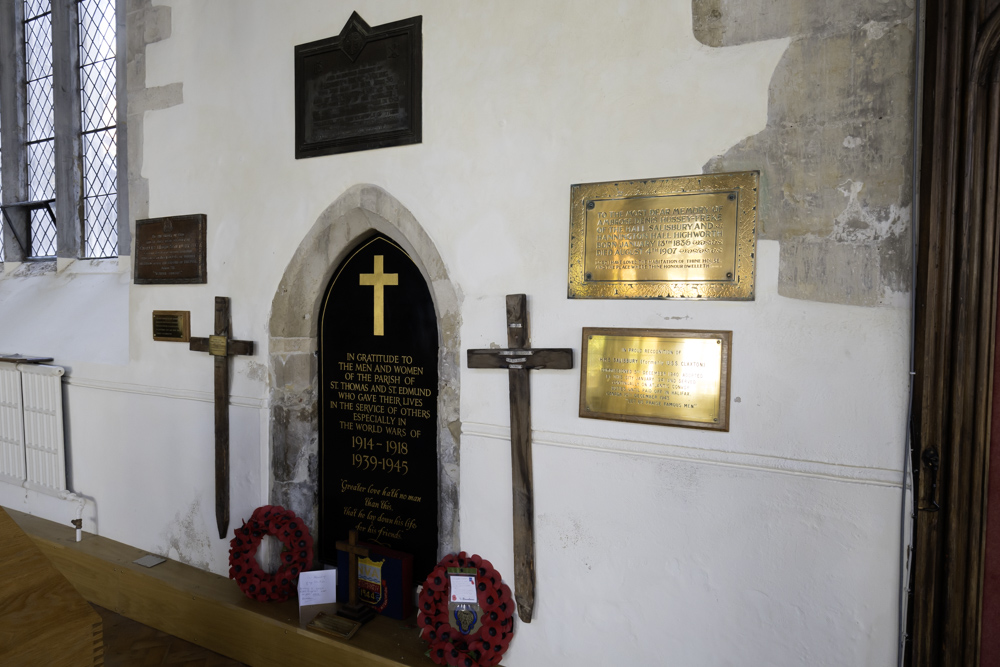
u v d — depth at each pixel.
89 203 4.68
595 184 2.32
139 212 3.56
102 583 3.50
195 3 3.31
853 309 1.97
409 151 2.72
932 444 1.86
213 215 3.28
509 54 2.49
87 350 3.93
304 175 3.01
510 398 2.46
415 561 2.94
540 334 2.45
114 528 3.76
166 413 3.50
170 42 3.40
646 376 2.25
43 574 1.50
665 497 2.25
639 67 2.26
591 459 2.37
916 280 1.88
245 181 3.17
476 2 2.55
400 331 2.96
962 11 1.79
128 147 3.59
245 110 3.16
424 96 2.68
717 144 2.14
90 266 4.56
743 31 2.10
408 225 2.73
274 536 3.14
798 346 2.04
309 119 2.97
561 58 2.39
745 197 2.09
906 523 1.92
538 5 2.43
